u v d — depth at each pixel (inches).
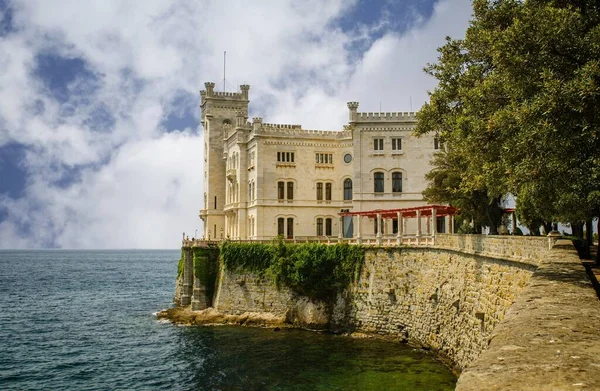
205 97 4210.1
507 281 1432.1
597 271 1277.1
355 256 2546.8
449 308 1937.7
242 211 3420.3
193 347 2358.5
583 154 924.6
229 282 2893.7
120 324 3083.2
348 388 1659.7
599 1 1037.2
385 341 2316.7
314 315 2593.5
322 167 3304.6
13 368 2113.7
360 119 3097.9
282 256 2723.9
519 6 1196.5
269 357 2102.6
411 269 2301.9
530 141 930.1
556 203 1162.6
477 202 2105.1
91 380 1945.1
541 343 384.2
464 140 1274.6
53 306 3951.8
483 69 1547.7
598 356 347.3
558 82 876.6
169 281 6432.1
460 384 303.6
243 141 3459.6
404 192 3063.5
